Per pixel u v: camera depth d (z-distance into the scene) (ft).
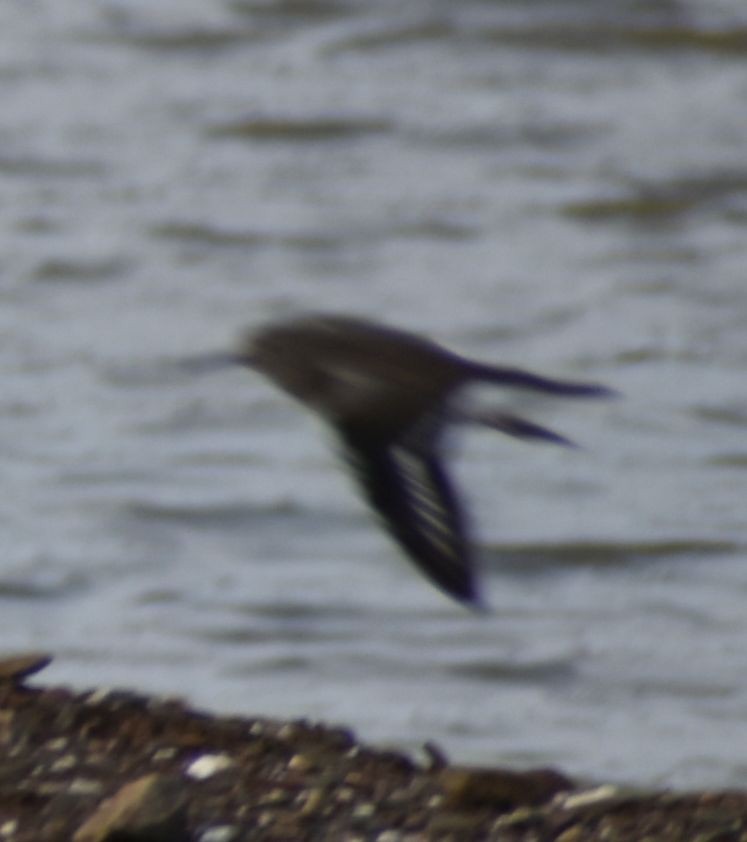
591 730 49.70
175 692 51.57
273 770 28.50
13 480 68.95
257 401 76.54
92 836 25.27
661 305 87.40
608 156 102.89
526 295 88.84
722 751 48.06
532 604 59.98
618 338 83.87
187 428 74.18
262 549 63.93
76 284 88.99
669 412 76.07
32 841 25.59
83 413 75.15
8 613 58.18
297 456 71.72
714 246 94.07
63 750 28.53
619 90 110.73
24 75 115.03
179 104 110.83
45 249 92.07
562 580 62.03
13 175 101.40
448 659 54.90
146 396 76.84
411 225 96.73
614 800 28.27
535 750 47.93
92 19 123.03
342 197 99.25
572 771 46.47
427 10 119.03
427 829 27.12
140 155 104.17
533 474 70.28
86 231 94.22
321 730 30.17
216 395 77.25
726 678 53.72
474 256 93.20
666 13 116.16
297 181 101.45
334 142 105.91
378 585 60.90
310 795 27.71
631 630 57.77
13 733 28.89
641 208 97.60
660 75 112.57
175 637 56.24
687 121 106.22
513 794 28.09
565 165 102.32
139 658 54.34
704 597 60.49
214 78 114.11
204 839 25.91
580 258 93.09
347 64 115.14
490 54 115.34
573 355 82.48
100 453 71.31
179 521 66.18
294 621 57.82
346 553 63.87
